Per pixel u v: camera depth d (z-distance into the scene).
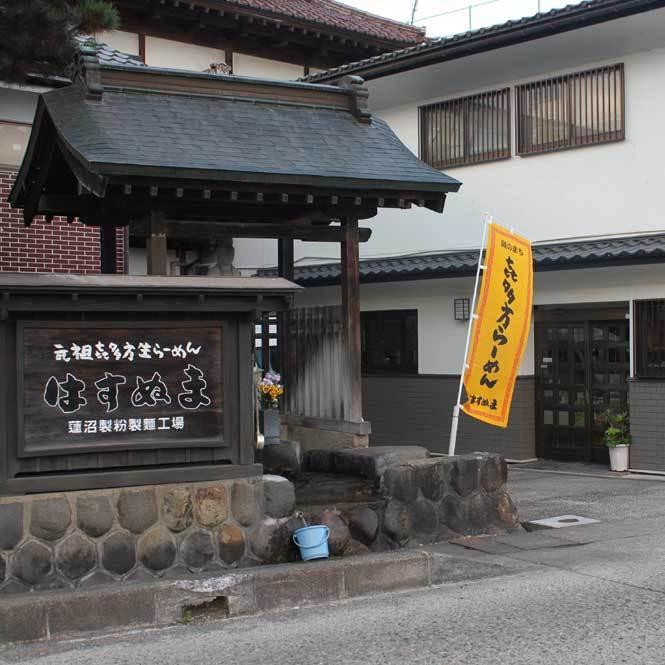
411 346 16.23
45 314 6.85
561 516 9.86
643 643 5.66
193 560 7.25
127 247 14.16
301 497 8.45
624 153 13.95
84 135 8.43
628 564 7.71
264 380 10.51
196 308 7.20
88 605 6.36
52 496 6.80
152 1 17.31
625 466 13.15
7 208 13.03
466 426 15.22
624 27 13.20
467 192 16.05
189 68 18.58
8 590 6.61
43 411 6.83
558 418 14.48
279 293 7.38
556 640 5.76
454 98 16.33
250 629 6.41
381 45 20.69
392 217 17.20
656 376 12.90
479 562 7.79
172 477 7.20
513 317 10.04
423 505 8.53
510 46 14.16
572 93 14.62
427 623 6.32
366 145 10.09
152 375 7.18
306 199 9.15
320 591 7.15
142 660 5.72
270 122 9.92
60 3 9.03
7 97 12.98
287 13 18.77
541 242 14.97
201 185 8.48
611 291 13.43
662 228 13.52
